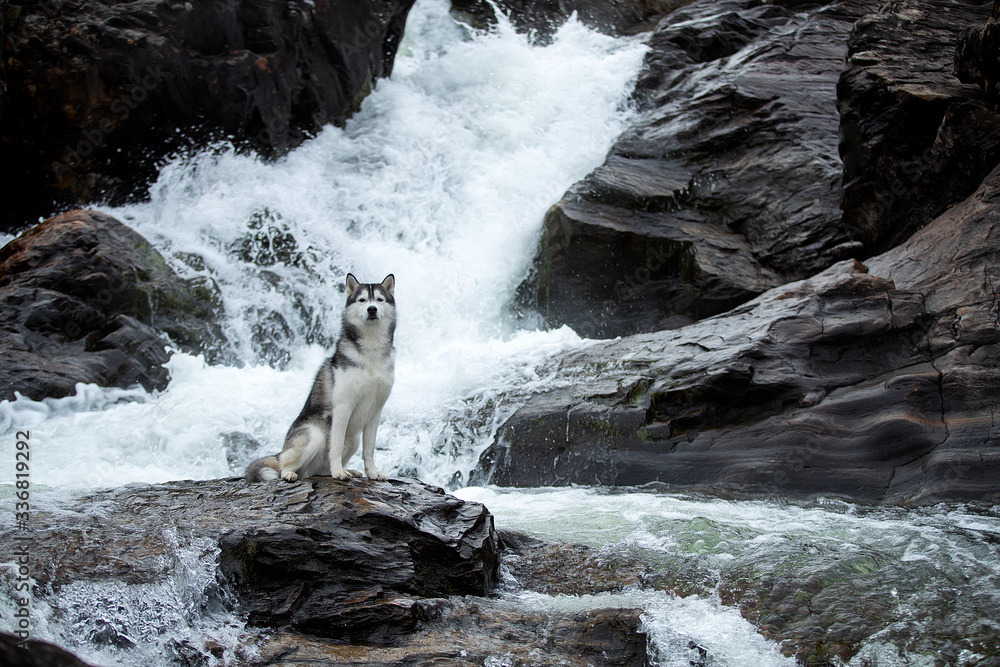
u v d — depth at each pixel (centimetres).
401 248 1399
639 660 417
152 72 1283
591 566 537
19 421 869
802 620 457
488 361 1029
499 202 1459
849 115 1131
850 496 722
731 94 1410
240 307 1228
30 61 1233
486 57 1733
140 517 460
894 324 821
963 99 1002
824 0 1794
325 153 1521
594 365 922
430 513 488
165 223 1330
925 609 458
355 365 513
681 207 1323
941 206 1034
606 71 1686
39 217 1338
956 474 701
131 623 376
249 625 401
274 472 530
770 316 869
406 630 405
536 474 823
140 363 1009
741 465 764
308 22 1447
